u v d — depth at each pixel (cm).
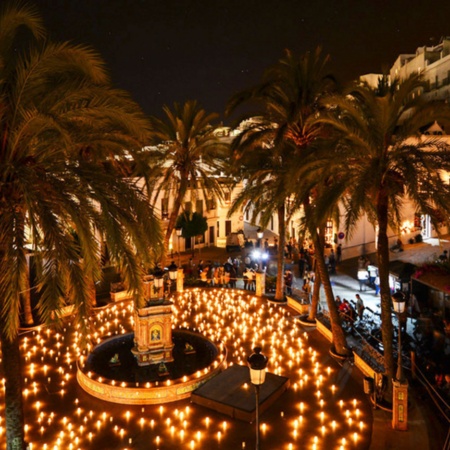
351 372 1490
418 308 1831
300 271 2930
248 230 5212
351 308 1867
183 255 3872
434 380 1332
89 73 920
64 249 809
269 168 2000
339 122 1249
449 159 1163
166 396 1291
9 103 859
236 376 1370
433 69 5200
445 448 1041
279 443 1091
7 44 877
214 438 1113
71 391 1364
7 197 859
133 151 1241
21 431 924
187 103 2345
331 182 1609
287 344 1752
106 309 2172
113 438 1119
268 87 1706
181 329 1769
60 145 949
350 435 1126
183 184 2438
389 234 3362
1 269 842
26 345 1717
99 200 883
